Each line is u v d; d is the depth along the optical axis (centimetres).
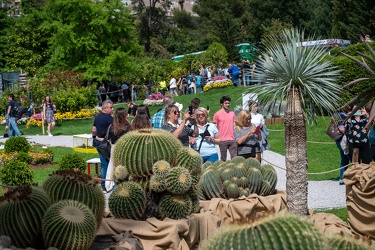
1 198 552
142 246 619
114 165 727
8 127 2402
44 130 2661
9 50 5053
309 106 835
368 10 3928
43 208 545
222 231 361
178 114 1019
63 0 3906
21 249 513
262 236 346
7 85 3900
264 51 849
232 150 1146
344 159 1266
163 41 7869
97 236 626
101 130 1108
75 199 583
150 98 3575
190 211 706
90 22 3912
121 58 4053
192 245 691
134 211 668
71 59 4059
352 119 1167
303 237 345
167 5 8600
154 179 689
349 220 839
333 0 4209
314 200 1133
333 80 818
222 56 4866
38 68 4931
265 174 902
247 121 1138
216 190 880
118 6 4075
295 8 5794
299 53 809
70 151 1889
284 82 817
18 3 6606
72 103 2962
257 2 5956
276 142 1925
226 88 3462
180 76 4272
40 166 1606
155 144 701
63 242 525
